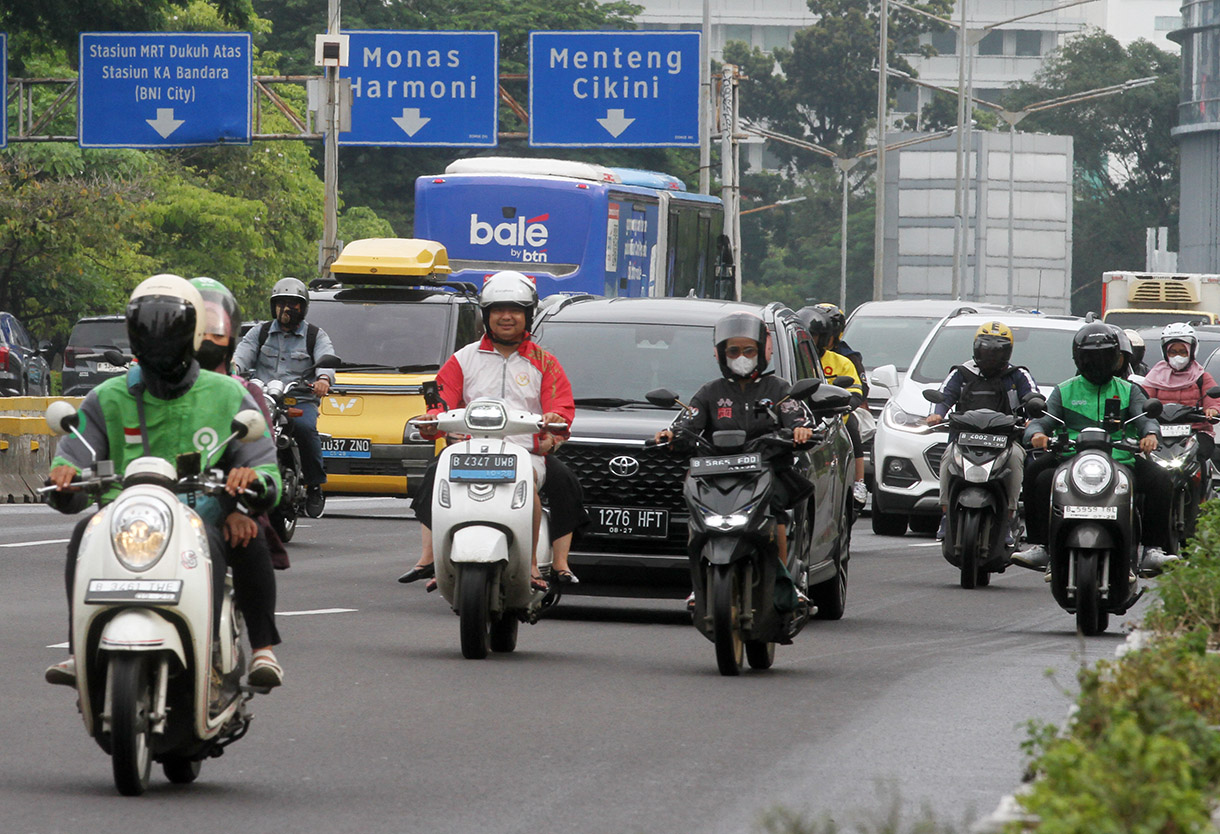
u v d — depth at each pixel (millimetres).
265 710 23859
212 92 96562
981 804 18750
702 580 27500
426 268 60250
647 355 35875
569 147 102688
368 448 57062
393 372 58094
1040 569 34594
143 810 18109
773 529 27203
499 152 173375
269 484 18984
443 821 17859
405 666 27812
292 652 29000
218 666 18812
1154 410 33094
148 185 127375
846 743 22188
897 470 56469
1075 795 14180
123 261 134125
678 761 20922
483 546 28141
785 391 27922
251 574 19656
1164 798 13766
